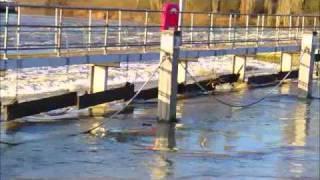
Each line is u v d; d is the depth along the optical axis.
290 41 44.47
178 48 25.80
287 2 84.50
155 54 30.08
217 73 40.81
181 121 26.67
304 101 34.75
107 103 29.52
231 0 86.94
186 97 33.66
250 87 39.56
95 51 28.22
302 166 19.55
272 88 39.53
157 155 20.30
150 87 33.06
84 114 27.19
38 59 23.83
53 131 23.58
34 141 21.81
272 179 17.78
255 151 21.50
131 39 39.69
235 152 21.17
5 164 18.47
